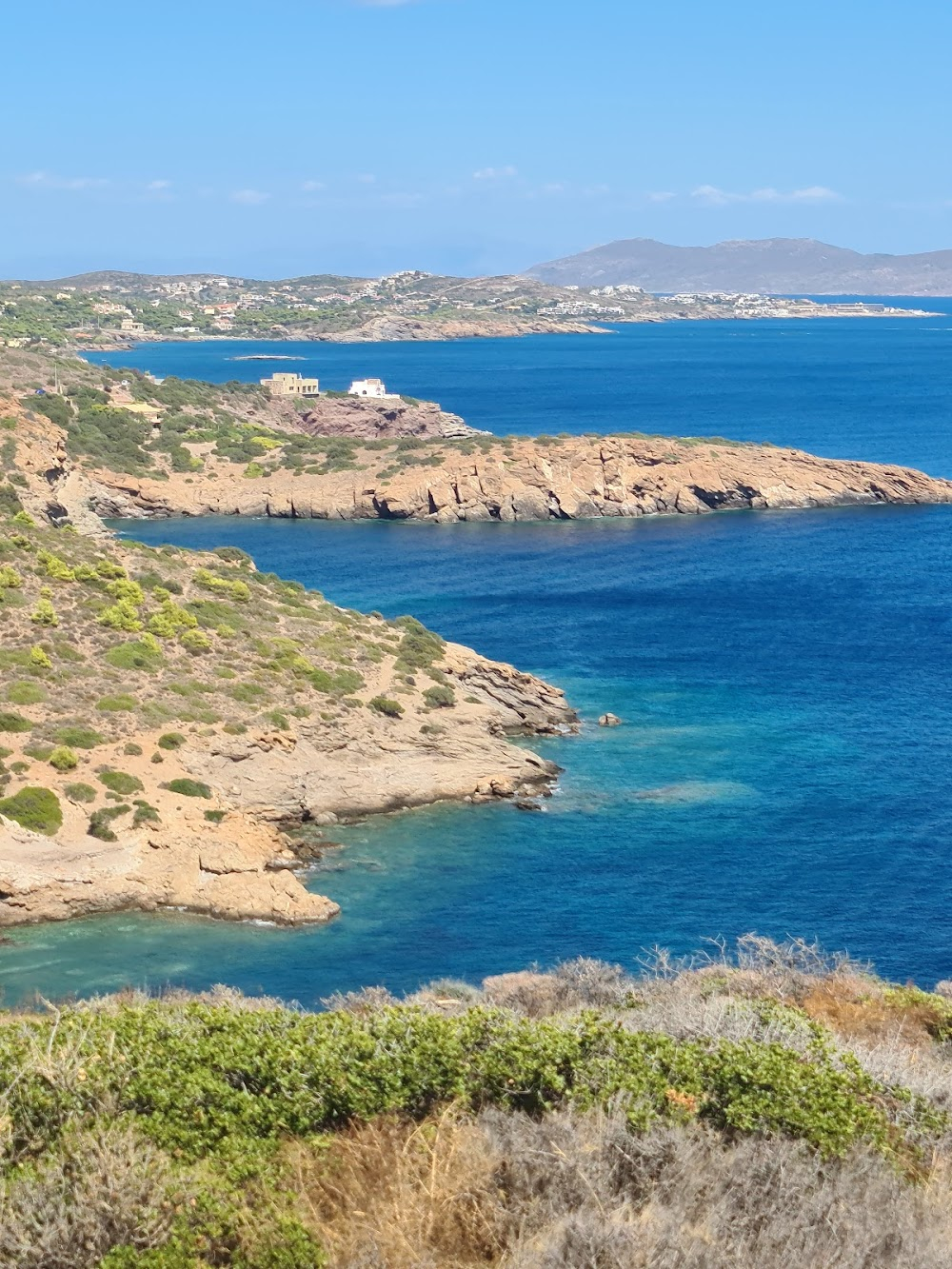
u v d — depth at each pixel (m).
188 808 54.19
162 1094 14.75
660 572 124.19
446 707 68.31
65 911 49.34
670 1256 11.49
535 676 85.19
